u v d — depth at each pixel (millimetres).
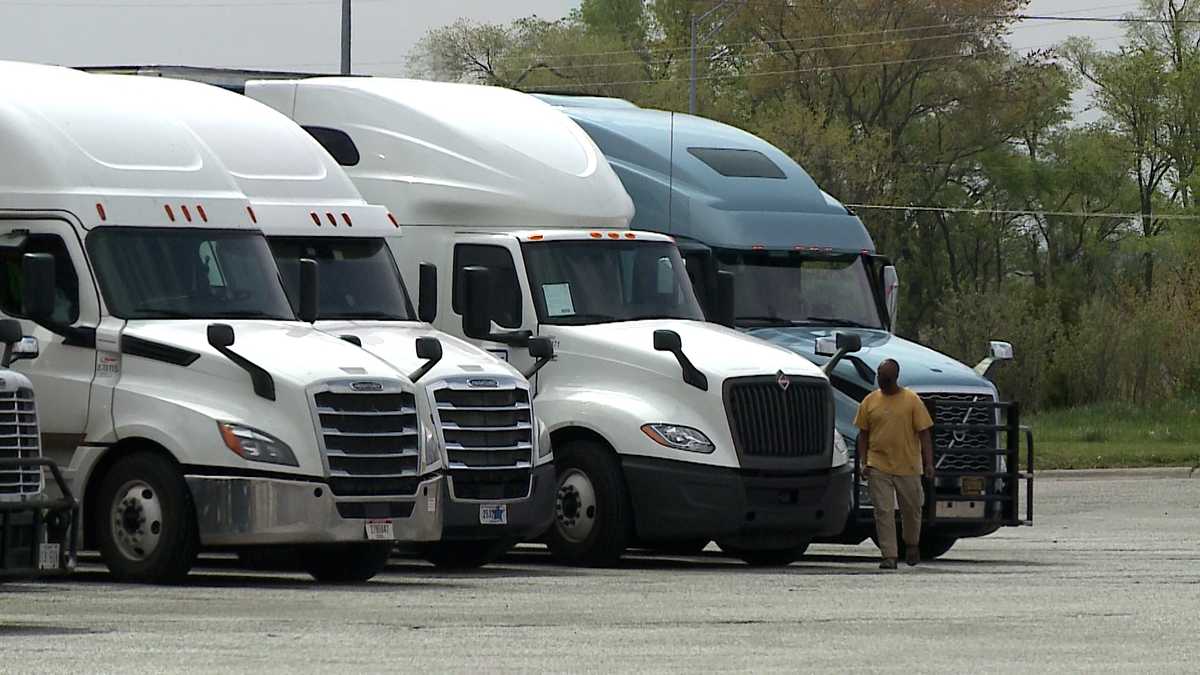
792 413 42719
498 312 43781
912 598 34406
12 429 28859
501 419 39219
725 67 166875
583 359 43188
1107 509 67438
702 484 41656
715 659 24859
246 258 38094
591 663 24281
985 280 169250
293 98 46312
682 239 48969
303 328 37562
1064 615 31312
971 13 154250
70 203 36719
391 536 35875
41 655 24344
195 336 36062
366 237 41406
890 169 150875
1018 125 158125
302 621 28875
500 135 45031
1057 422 114188
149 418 35438
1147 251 160750
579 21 190500
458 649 25578
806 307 49844
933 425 45594
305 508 34938
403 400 36219
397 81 46625
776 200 50250
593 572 40719
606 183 45594
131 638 26297
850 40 153875
